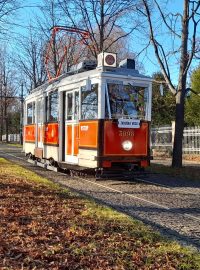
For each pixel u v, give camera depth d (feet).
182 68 58.95
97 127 43.37
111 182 46.03
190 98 93.81
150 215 29.81
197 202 35.12
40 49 110.32
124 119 44.04
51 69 92.63
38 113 62.28
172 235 24.53
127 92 44.91
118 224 24.58
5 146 132.98
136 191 40.24
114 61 45.32
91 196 36.55
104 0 72.18
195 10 56.70
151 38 61.62
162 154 92.94
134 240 21.62
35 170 56.39
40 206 28.60
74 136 48.44
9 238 20.76
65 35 85.92
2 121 236.02
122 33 79.25
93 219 25.49
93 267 17.60
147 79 45.88
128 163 44.50
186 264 18.48
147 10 61.98
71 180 46.96
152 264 18.29
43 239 20.83
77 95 47.78
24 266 17.31
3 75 170.60
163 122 120.16
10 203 28.94
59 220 24.82
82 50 84.69
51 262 17.93
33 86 113.60
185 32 58.44
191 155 83.15
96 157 43.14
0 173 46.52
